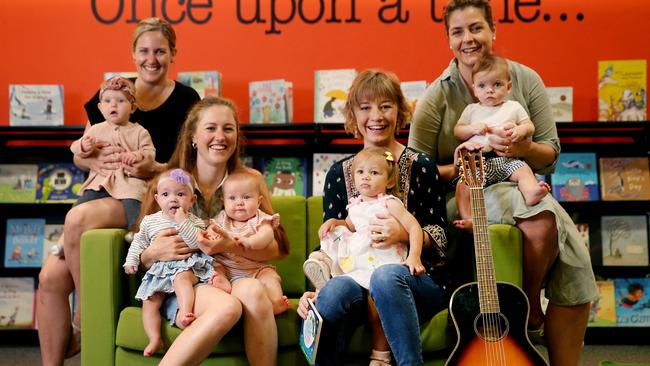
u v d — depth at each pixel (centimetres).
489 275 276
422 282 279
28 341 476
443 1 495
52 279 333
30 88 461
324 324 274
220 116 313
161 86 387
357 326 285
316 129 456
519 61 493
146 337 288
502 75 328
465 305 273
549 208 299
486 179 320
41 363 420
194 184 312
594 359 421
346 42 495
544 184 299
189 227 292
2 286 474
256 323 279
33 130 459
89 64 495
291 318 293
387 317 267
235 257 299
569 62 491
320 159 472
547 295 316
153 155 344
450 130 346
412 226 289
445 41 494
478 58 339
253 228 300
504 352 269
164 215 302
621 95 458
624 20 491
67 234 320
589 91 491
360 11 496
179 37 496
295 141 494
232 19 496
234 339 284
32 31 494
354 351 284
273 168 476
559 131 480
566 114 461
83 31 495
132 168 337
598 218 478
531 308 318
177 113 383
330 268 294
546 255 303
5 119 493
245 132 486
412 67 495
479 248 282
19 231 481
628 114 457
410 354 265
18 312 473
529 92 344
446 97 348
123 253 306
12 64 495
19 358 432
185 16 496
